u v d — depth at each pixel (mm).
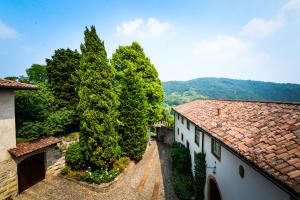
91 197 12375
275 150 5742
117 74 21453
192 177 15703
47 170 13969
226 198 8992
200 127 11555
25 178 12344
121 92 19156
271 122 7773
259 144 6500
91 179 13727
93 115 14203
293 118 7164
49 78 20422
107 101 15023
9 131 11023
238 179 7742
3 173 10617
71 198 11961
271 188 5566
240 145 7027
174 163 18891
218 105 15633
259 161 5547
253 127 8102
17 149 11297
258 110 9969
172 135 28953
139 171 17844
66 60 20188
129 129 18812
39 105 14898
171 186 15086
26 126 13375
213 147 11219
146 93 24234
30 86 11586
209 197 11648
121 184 14680
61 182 13680
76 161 14992
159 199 13086
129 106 18719
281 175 4590
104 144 14344
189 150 17609
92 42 14945
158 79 26234
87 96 14508
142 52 24938
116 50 23703
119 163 16922
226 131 9000
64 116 16812
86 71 14703
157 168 18812
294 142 5680
